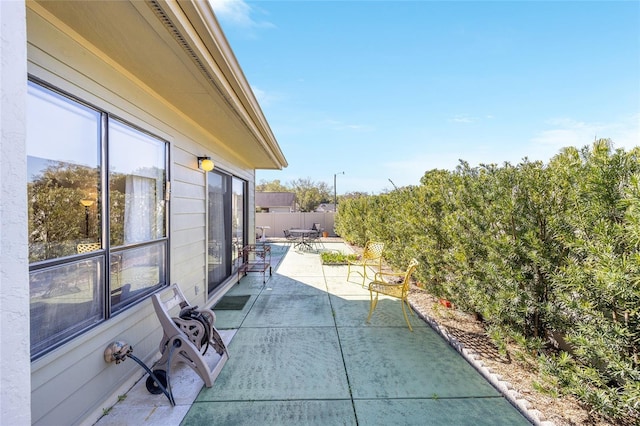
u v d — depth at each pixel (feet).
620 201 5.61
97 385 6.83
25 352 2.94
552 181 8.32
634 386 5.42
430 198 13.61
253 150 18.54
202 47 7.10
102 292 7.17
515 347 9.76
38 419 5.38
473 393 7.81
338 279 20.40
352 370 8.87
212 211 15.51
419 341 10.81
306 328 11.93
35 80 5.53
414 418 6.88
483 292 9.47
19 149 2.91
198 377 8.41
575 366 6.46
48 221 5.98
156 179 9.93
